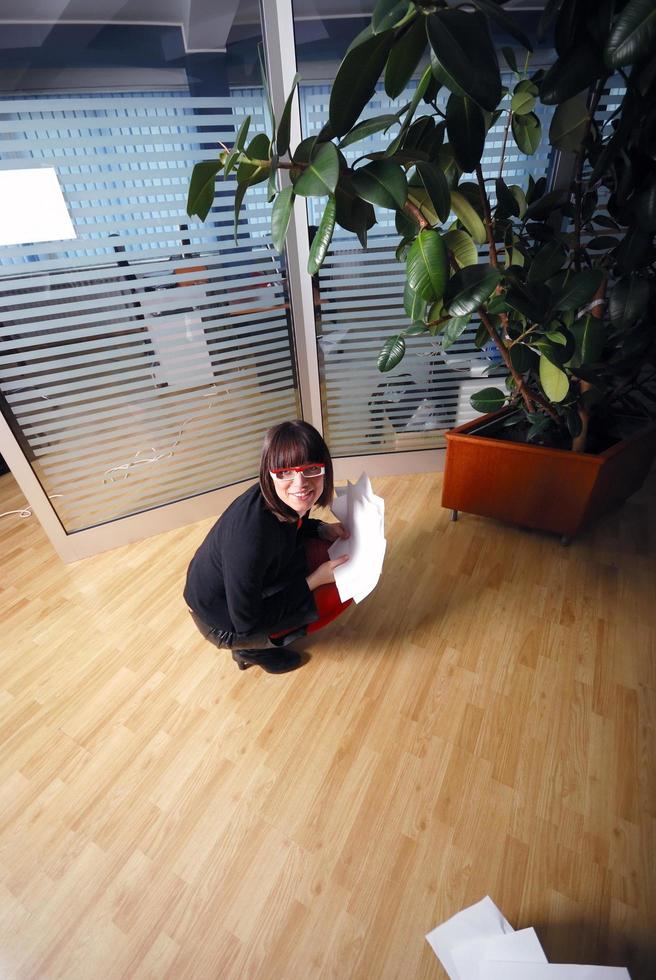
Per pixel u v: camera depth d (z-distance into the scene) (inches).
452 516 78.2
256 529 41.3
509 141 68.0
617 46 34.6
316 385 80.6
